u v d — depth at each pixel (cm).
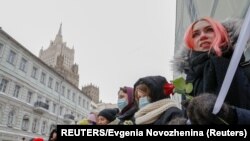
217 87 91
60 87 2944
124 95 205
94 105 4072
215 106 55
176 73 124
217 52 93
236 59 53
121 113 206
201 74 103
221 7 244
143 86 151
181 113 124
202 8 335
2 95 1959
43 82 2600
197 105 61
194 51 108
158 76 154
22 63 2288
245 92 86
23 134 2178
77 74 6203
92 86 6188
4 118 1966
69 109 3119
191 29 111
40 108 2395
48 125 2616
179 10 542
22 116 2200
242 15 175
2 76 2008
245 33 52
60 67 5750
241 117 58
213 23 102
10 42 2114
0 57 1994
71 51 7719
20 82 2219
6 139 1959
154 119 134
